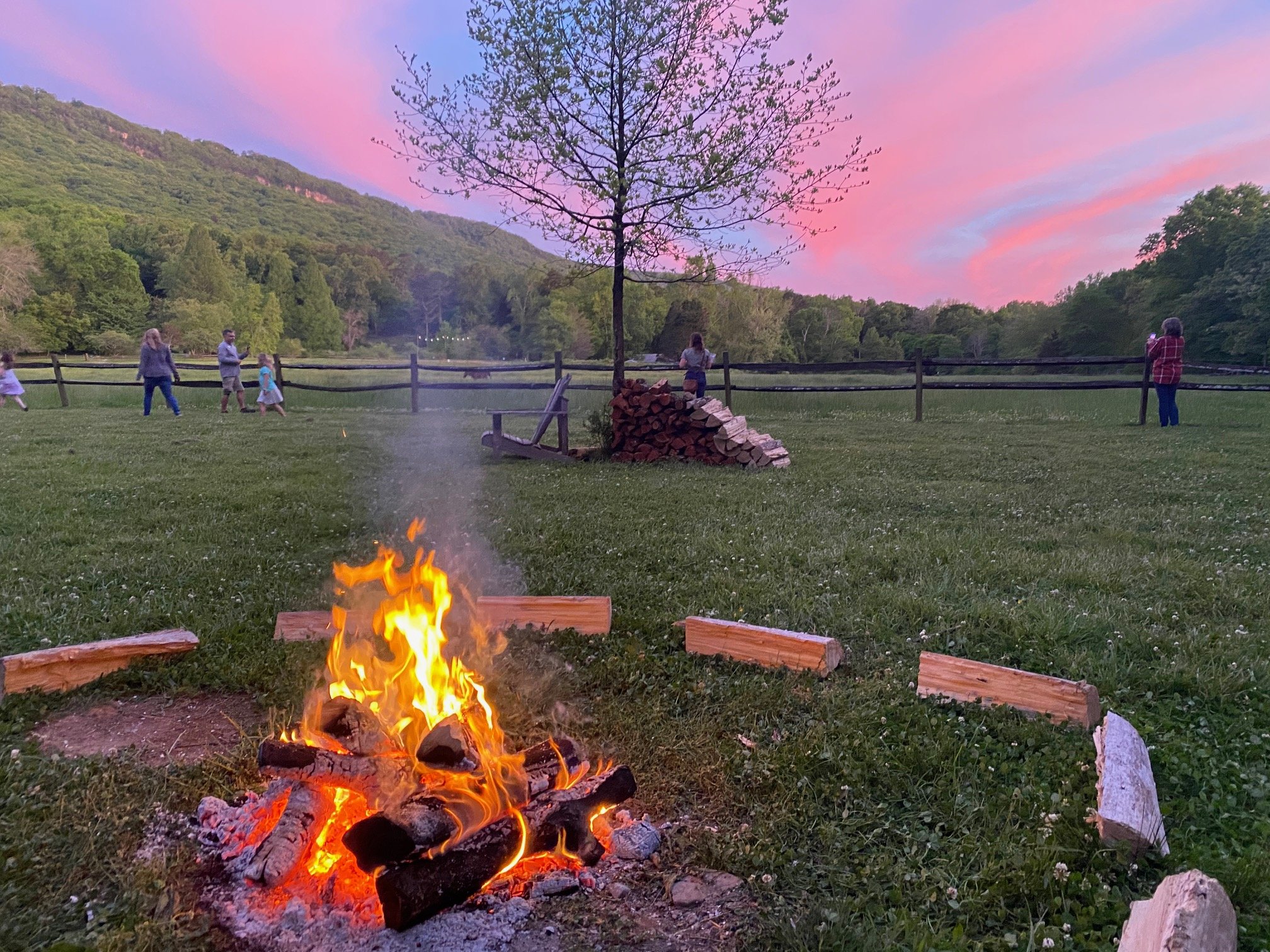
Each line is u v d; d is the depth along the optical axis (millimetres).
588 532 6031
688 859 2172
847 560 5137
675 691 3229
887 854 2168
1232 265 48562
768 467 9695
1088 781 2494
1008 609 4082
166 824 2293
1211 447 11109
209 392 22594
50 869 2055
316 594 4453
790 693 3184
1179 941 1396
